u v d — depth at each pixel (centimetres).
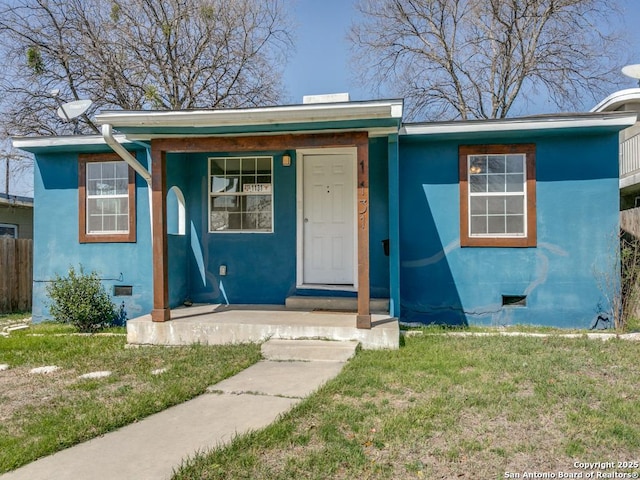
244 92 1602
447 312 683
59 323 737
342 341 542
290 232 722
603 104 1206
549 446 282
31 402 376
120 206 746
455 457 268
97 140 716
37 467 260
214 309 681
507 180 673
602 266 645
